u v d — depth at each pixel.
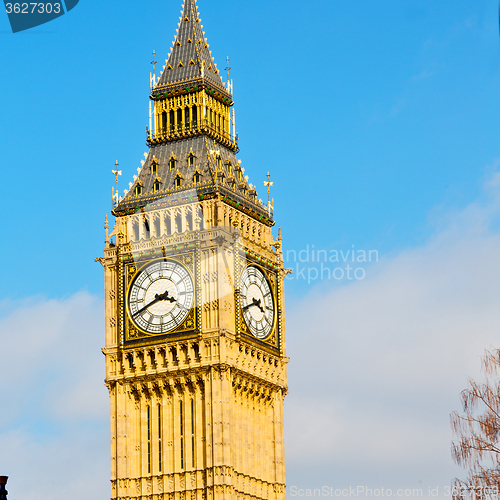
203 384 128.38
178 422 128.75
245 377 130.75
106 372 131.62
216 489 125.06
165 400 129.50
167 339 129.62
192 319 129.38
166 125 139.25
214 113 140.38
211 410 127.25
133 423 130.12
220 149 138.88
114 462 129.50
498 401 80.12
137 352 130.62
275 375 135.38
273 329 135.75
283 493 133.38
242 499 127.81
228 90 142.38
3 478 106.50
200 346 128.50
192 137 137.88
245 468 129.38
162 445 128.62
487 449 79.25
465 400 80.62
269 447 133.88
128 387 130.62
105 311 133.38
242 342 130.50
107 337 132.62
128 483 128.50
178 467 127.56
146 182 136.38
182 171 135.50
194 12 143.50
